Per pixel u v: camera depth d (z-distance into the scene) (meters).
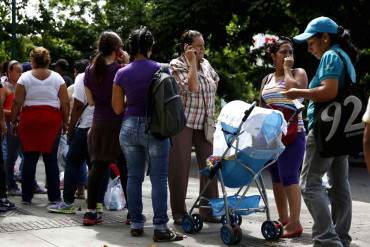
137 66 7.25
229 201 7.60
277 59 7.86
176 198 8.42
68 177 9.12
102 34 8.19
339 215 6.97
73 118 9.07
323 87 6.18
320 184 6.54
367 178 17.25
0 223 8.27
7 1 35.50
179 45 8.56
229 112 7.43
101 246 7.00
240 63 28.84
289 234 7.72
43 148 9.39
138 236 7.58
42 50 9.63
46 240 7.25
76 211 9.42
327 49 6.62
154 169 7.23
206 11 23.00
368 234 8.20
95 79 7.95
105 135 8.03
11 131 10.63
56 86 9.60
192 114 8.33
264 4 22.05
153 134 7.13
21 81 9.41
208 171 7.61
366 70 21.88
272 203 10.72
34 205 9.84
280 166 7.78
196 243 7.29
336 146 6.16
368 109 4.05
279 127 7.21
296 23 23.19
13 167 10.95
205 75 8.46
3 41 35.38
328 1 21.48
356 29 21.69
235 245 7.23
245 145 7.27
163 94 6.92
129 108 7.33
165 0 24.25
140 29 7.41
